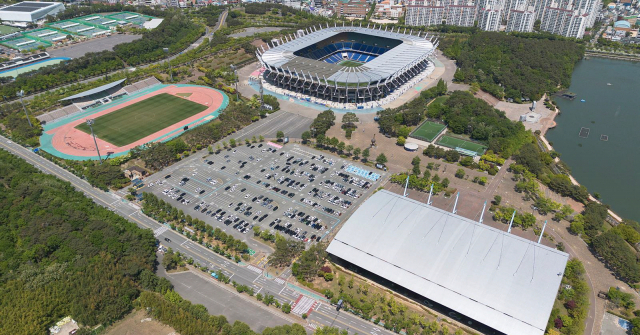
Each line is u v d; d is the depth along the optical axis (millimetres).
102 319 186500
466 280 195375
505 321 180000
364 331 190500
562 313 196500
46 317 188250
